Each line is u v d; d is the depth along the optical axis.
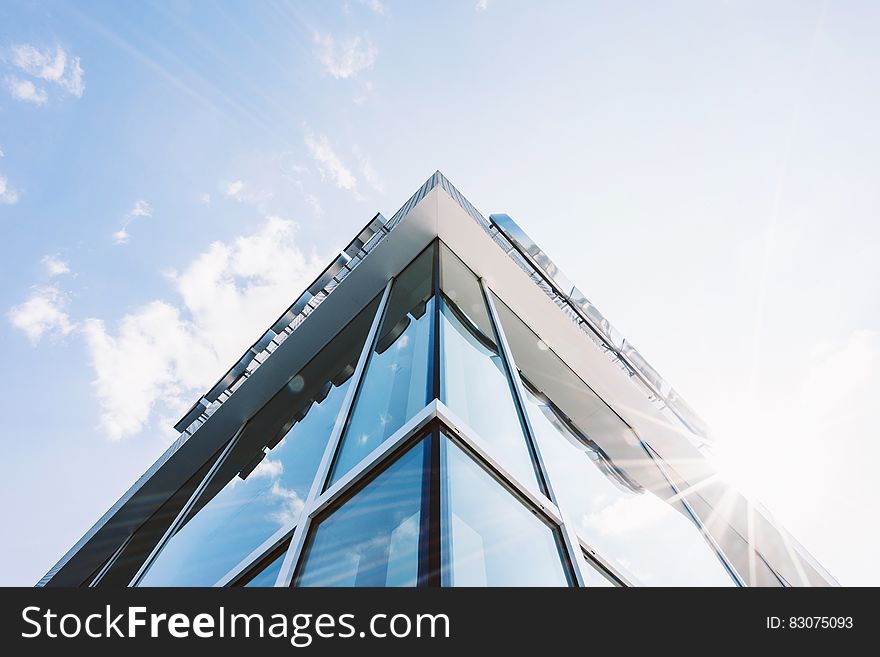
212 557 4.59
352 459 3.49
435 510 2.30
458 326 4.72
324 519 3.08
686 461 7.51
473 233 6.34
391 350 4.78
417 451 2.82
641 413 7.43
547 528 2.98
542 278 7.20
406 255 6.55
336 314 7.05
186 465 8.50
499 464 3.04
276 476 5.06
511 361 4.76
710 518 7.01
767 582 6.54
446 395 3.27
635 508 5.23
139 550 7.82
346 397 4.55
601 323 7.64
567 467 4.33
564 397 6.49
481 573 2.28
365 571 2.47
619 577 3.41
